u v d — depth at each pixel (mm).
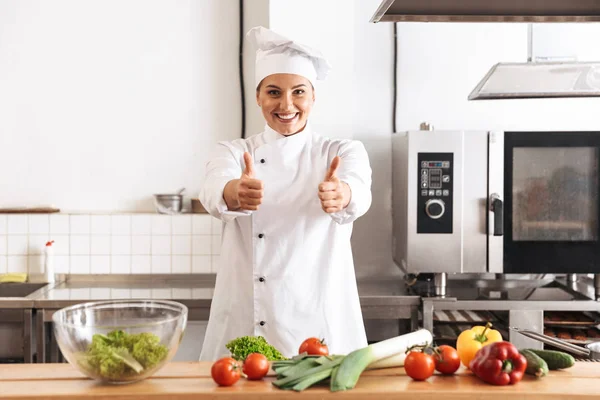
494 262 2736
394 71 3230
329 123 3084
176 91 3254
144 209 3270
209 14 3240
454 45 3232
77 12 3205
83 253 3182
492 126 3248
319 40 3049
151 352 1329
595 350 1821
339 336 2012
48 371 1470
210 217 3193
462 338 1491
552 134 2711
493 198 2709
